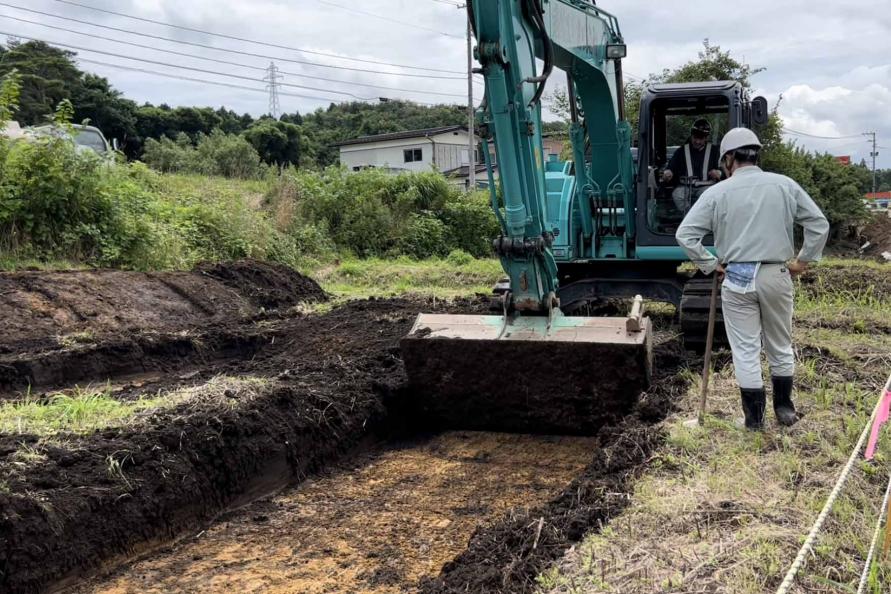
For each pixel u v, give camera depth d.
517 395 6.41
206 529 5.06
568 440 6.54
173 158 28.94
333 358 7.89
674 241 7.98
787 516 3.83
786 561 3.38
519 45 5.58
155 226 12.34
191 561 4.61
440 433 6.96
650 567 3.41
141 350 8.17
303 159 43.50
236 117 56.31
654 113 8.23
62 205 10.99
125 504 4.69
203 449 5.31
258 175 27.39
